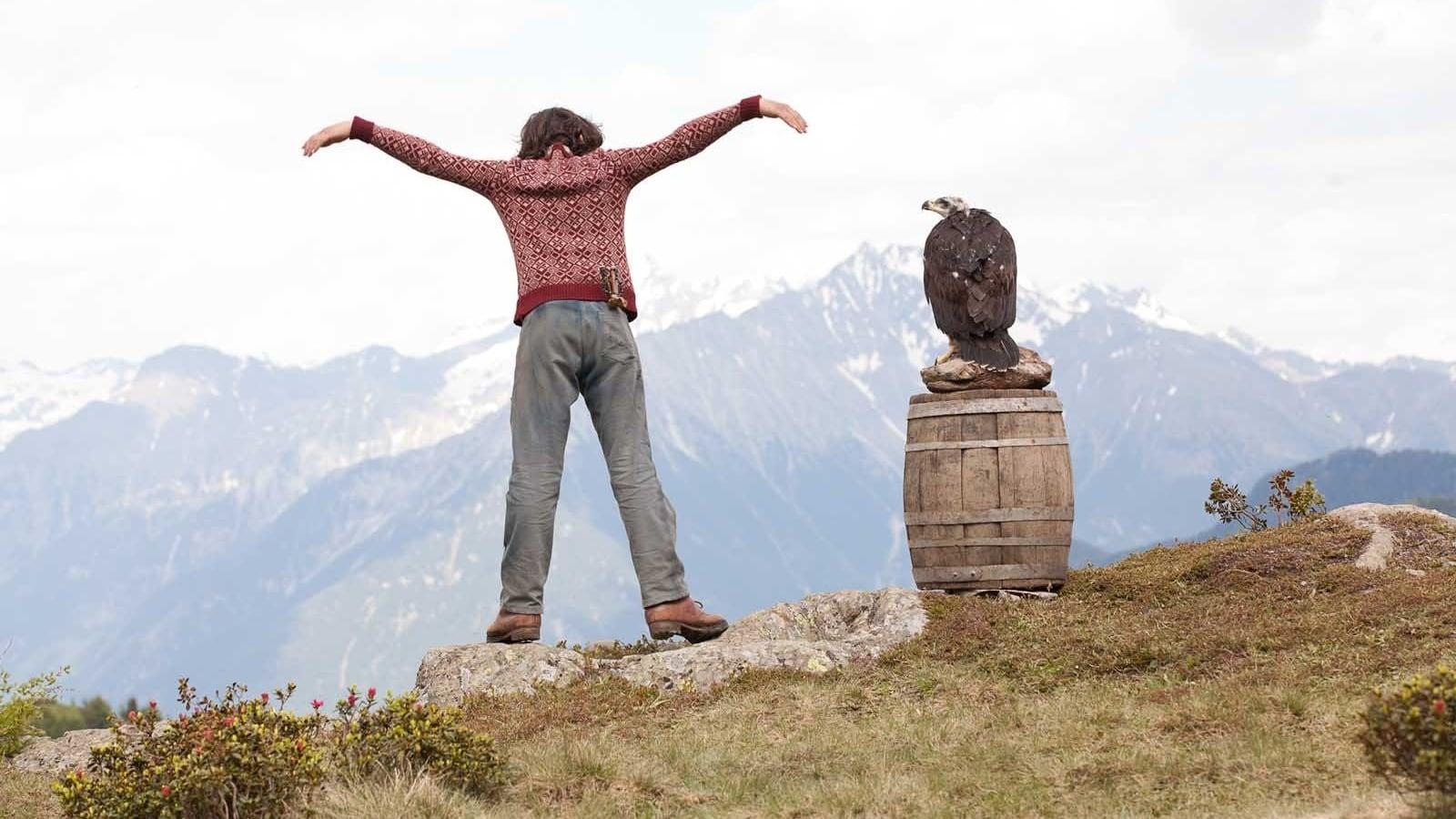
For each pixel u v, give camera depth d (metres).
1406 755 7.16
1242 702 9.73
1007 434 14.42
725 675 12.04
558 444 12.30
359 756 8.73
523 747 10.00
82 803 8.05
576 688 11.92
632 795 8.81
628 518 12.52
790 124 11.81
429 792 8.31
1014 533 14.34
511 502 12.31
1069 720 10.05
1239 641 11.45
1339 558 14.34
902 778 8.90
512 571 12.48
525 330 12.10
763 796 8.81
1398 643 10.72
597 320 12.01
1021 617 13.29
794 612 14.05
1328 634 11.29
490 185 11.91
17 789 11.05
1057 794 8.38
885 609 13.47
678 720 11.01
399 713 8.97
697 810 8.52
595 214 11.99
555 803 8.75
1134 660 11.57
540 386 12.09
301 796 8.28
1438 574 12.80
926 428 14.72
